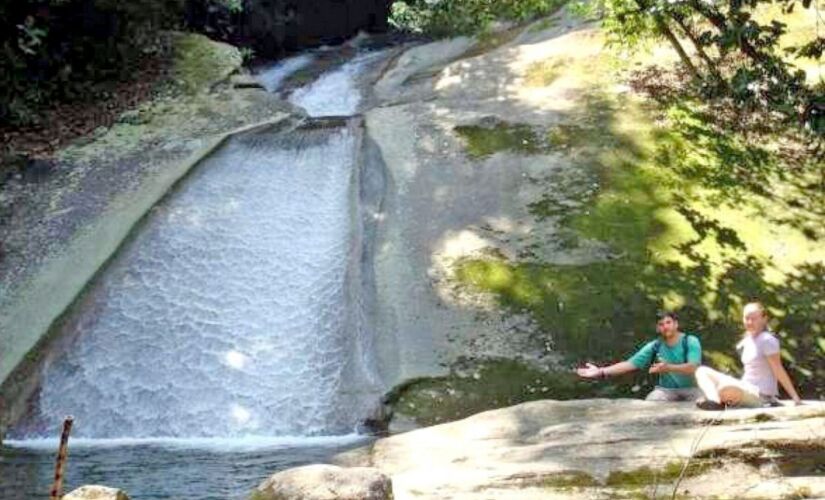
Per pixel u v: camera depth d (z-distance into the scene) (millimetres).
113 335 10336
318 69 18859
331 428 9273
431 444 7477
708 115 12789
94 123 14039
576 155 12086
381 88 16609
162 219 11773
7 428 9133
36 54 14375
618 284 10234
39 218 11781
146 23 15805
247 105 14703
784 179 11750
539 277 10352
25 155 12977
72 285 10594
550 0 16062
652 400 7961
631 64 14047
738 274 10398
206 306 10766
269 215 12094
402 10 16031
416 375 9359
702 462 5859
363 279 10758
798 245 10805
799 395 9305
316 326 10484
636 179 11617
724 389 7031
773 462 5895
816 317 9961
